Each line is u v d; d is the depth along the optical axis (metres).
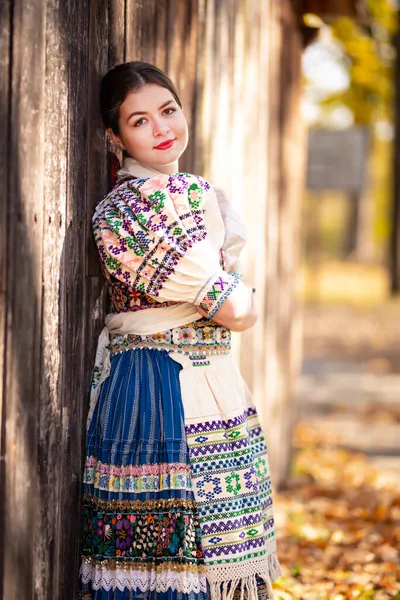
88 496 2.91
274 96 6.45
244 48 5.21
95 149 2.96
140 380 2.88
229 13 4.77
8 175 2.23
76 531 2.87
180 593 2.78
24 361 2.35
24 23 2.27
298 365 9.04
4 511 2.28
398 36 20.83
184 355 2.91
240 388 3.02
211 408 2.89
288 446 7.61
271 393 6.50
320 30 8.48
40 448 2.51
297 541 5.25
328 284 27.56
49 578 2.62
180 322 2.91
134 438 2.83
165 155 3.01
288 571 4.57
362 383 11.76
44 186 2.47
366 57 21.55
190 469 2.83
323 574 4.55
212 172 4.41
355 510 6.05
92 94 2.90
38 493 2.51
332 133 15.02
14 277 2.28
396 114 21.19
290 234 7.79
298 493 6.70
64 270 2.66
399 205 22.31
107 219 2.85
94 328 3.01
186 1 3.94
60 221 2.61
